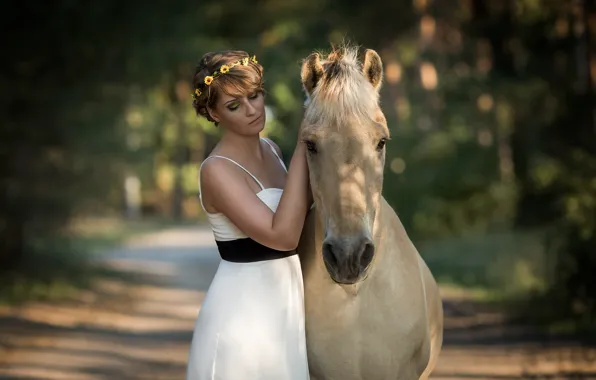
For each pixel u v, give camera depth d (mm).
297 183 3611
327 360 3795
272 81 19625
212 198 3693
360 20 20469
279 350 3621
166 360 8930
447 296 12234
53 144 14625
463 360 7988
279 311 3646
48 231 16500
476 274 13531
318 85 3602
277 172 3961
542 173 12648
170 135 30781
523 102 14664
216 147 3826
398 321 3775
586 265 9727
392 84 20641
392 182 17969
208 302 3736
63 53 13820
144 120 24156
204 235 33312
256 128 3736
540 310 9914
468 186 17844
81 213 17156
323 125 3484
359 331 3756
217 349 3635
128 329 11211
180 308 13234
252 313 3635
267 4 22328
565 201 10742
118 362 8852
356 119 3467
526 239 13031
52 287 14539
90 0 13242
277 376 3607
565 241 10320
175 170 43188
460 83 17047
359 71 3625
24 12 13039
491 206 17562
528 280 11914
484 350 8406
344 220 3359
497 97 15531
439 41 19609
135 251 24875
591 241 9828
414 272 3930
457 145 17578
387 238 3834
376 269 3758
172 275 18391
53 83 14109
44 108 14055
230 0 21953
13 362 8883
